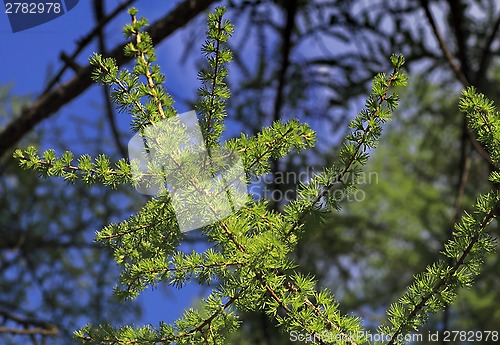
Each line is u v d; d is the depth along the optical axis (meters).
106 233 1.87
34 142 7.26
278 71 5.23
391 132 9.17
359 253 9.14
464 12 5.11
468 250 1.82
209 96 1.85
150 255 1.90
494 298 7.96
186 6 4.22
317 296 1.87
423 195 9.74
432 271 1.87
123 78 1.84
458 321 7.75
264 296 1.84
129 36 1.88
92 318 7.14
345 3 5.09
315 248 7.55
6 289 7.38
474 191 7.36
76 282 7.49
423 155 9.34
